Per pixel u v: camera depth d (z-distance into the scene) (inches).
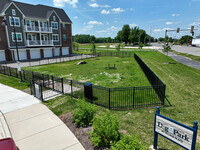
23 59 1257.4
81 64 949.8
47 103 331.0
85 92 351.3
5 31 1136.8
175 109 298.7
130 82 505.4
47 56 1445.6
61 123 245.6
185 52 1598.2
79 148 184.5
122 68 786.2
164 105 318.0
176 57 1230.3
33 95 384.5
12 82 526.9
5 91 423.8
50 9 1551.4
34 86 368.8
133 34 3791.8
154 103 323.9
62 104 322.3
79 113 239.1
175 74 612.1
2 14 1091.9
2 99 360.5
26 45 1278.3
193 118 263.6
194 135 137.6
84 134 213.8
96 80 538.3
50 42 1444.4
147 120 254.2
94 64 944.9
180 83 483.5
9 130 227.6
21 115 276.2
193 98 356.8
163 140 202.7
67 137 207.3
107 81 520.4
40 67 858.1
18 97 372.2
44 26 1433.3
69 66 884.0
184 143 147.1
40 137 208.4
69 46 1679.4
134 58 1256.8
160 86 347.6
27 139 204.4
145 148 144.1
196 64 857.5
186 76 577.0
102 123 191.5
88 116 237.9
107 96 374.6
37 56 1359.5
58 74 653.9
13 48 1169.4
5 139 164.2
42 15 1411.2
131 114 276.5
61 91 411.2
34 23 1347.2
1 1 1175.6
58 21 1512.1
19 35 1224.2
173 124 154.8
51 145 191.0
